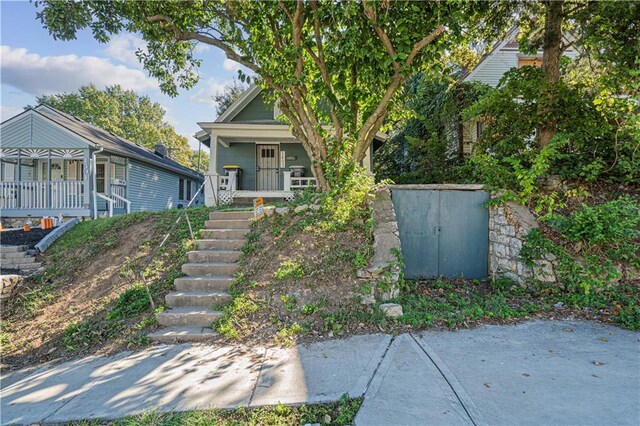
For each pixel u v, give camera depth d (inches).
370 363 124.6
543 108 257.0
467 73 495.5
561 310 171.2
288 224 238.4
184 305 183.8
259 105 512.7
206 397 107.7
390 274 183.8
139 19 259.4
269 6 257.9
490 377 111.0
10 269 249.6
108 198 477.4
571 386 104.7
